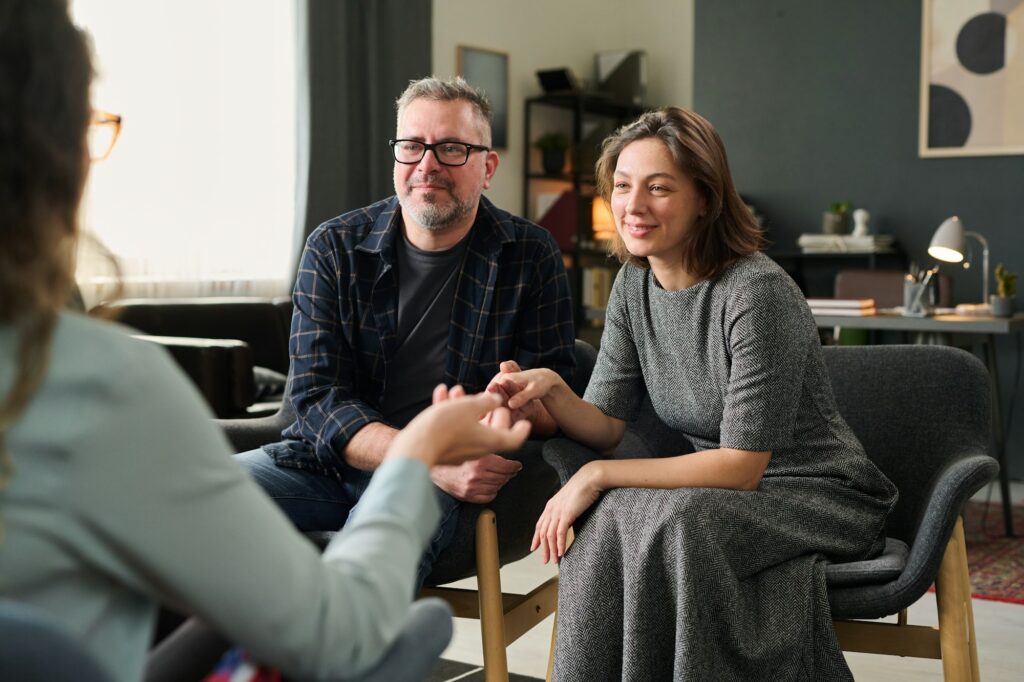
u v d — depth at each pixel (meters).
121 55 4.66
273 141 5.34
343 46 5.51
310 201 5.40
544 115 7.20
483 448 0.96
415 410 2.23
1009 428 5.33
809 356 1.93
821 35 5.80
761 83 5.98
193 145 4.96
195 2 4.95
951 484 1.70
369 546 0.81
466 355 2.21
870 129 5.69
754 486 1.86
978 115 5.41
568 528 1.83
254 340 4.37
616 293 2.13
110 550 0.66
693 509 1.72
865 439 2.09
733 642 1.70
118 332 0.68
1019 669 2.74
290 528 0.76
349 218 2.26
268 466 2.11
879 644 1.80
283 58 5.38
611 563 1.79
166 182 4.85
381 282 2.21
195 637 0.90
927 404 2.05
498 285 2.23
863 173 5.72
